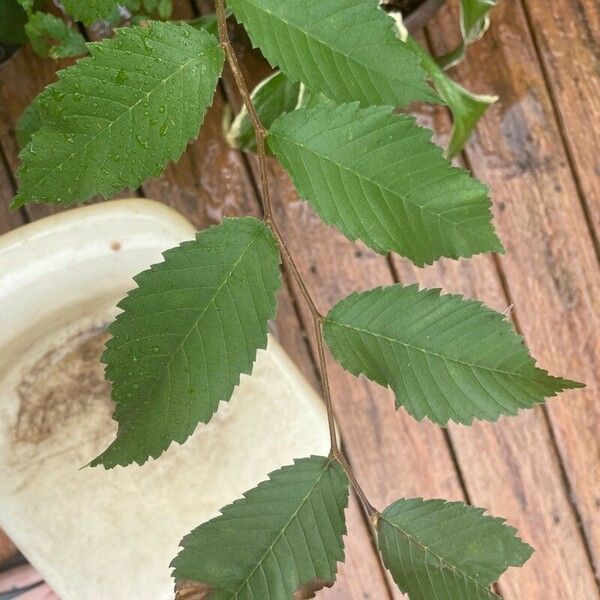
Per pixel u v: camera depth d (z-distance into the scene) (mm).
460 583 316
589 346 743
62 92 278
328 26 300
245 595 302
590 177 717
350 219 304
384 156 297
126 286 554
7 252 484
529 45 692
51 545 592
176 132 290
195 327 286
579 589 779
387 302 309
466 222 303
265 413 590
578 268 730
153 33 287
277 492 312
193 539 303
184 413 283
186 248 290
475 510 318
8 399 583
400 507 321
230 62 302
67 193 285
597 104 706
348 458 732
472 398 307
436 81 564
